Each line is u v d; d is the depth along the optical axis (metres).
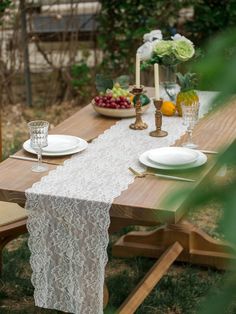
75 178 2.22
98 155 2.46
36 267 2.21
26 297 2.87
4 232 2.54
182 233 3.06
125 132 2.76
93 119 2.98
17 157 2.46
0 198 2.16
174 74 3.09
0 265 2.95
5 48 5.67
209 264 3.07
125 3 5.38
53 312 2.71
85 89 5.80
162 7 5.30
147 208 1.94
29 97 5.82
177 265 3.13
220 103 0.45
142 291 2.53
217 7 5.22
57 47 5.75
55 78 5.81
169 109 2.98
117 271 3.11
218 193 0.45
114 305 2.75
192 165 2.23
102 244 2.07
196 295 2.85
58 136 2.64
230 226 0.41
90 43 5.73
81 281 2.15
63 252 2.15
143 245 3.17
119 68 5.65
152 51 2.93
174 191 0.47
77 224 2.07
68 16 5.65
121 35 5.52
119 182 2.17
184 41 2.89
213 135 2.65
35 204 2.11
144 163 2.29
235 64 0.42
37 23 5.66
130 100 2.98
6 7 5.18
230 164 0.46
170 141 2.61
